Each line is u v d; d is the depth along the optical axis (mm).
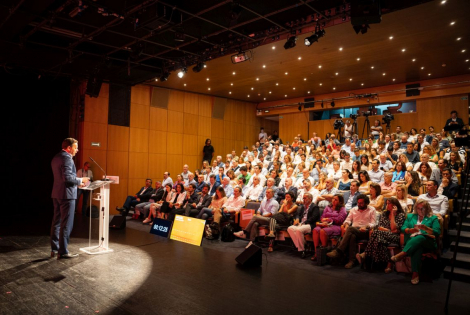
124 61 8633
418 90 11586
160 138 12266
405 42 8023
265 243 6551
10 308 3023
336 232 5418
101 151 10781
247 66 9836
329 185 6672
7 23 6379
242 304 3277
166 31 6883
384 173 6680
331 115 13992
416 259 4277
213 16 6344
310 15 6418
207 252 5504
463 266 4516
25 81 9680
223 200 7629
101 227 5449
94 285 3680
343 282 4133
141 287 3666
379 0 5094
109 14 5926
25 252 5074
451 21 6863
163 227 6953
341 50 8531
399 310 3254
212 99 14039
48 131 10008
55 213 4871
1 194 9281
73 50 7727
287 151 10602
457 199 6207
